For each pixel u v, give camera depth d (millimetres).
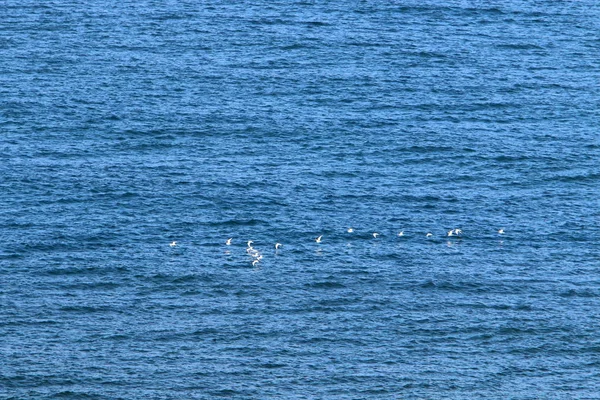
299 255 96688
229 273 92938
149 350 80375
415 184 112250
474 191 111125
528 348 82375
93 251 95938
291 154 118875
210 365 78438
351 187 111062
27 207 103375
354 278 92688
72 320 84312
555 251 98938
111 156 116625
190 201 106562
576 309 88500
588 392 76375
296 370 78250
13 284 89312
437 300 89438
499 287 91875
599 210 107875
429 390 76125
